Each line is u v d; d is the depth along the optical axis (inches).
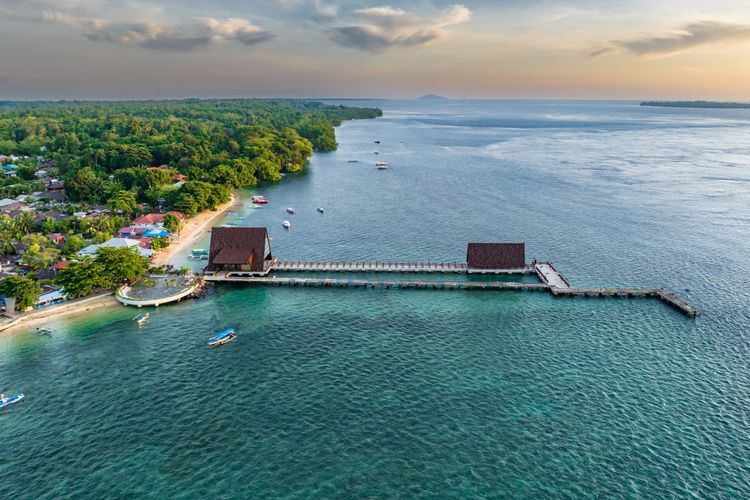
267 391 3105.3
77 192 7805.1
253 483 2404.0
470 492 2348.7
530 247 5782.5
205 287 4758.9
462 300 4488.2
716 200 7701.8
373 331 3900.1
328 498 2315.5
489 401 2994.6
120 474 2463.1
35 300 4170.8
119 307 4315.9
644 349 3587.6
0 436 2726.4
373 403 2982.3
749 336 3752.5
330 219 7086.6
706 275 4923.7
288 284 4877.0
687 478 2423.7
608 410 2906.0
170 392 3095.5
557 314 4180.6
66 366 3390.7
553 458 2549.2
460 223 6766.7
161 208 7544.3
